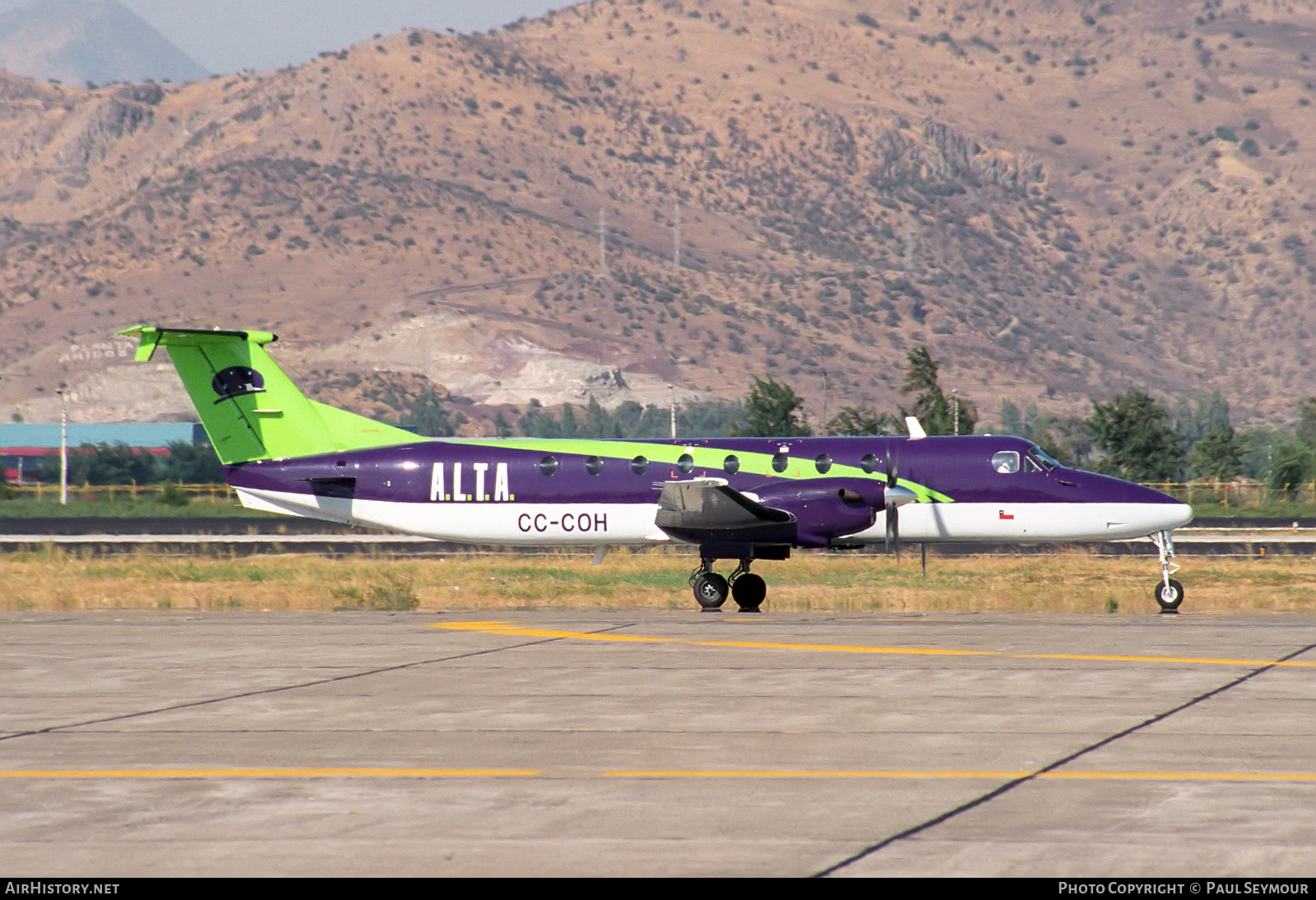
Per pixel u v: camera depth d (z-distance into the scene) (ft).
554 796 128.57
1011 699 177.78
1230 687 186.39
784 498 313.53
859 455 330.54
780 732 157.48
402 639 244.22
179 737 156.46
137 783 134.41
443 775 137.28
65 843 114.42
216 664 213.46
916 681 192.54
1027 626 260.83
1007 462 326.24
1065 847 112.06
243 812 123.65
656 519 314.35
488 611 303.68
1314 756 143.95
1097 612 298.56
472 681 194.80
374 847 113.09
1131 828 117.08
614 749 148.66
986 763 141.08
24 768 141.28
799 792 129.59
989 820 119.65
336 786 132.67
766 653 222.07
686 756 145.38
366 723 164.25
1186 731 156.76
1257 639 237.86
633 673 201.57
